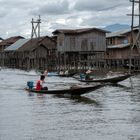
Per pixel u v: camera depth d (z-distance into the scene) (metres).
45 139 17.91
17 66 113.62
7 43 129.75
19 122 21.67
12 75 77.00
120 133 18.80
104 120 21.98
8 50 114.81
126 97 33.31
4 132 19.23
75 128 19.97
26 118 22.89
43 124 21.06
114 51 82.56
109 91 38.59
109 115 23.61
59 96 33.91
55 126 20.52
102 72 70.88
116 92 37.59
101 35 76.19
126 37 82.31
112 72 70.12
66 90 33.31
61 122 21.58
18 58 111.25
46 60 93.88
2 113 24.75
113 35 84.69
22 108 26.95
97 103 29.30
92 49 75.69
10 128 20.12
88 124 20.92
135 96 34.00
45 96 34.09
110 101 30.52
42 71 80.75
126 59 78.06
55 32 80.19
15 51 110.50
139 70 66.81
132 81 51.38
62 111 25.41
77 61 81.31
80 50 75.44
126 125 20.55
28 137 18.27
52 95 34.50
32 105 28.44
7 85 48.88
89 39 75.62
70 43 75.44
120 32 85.81
